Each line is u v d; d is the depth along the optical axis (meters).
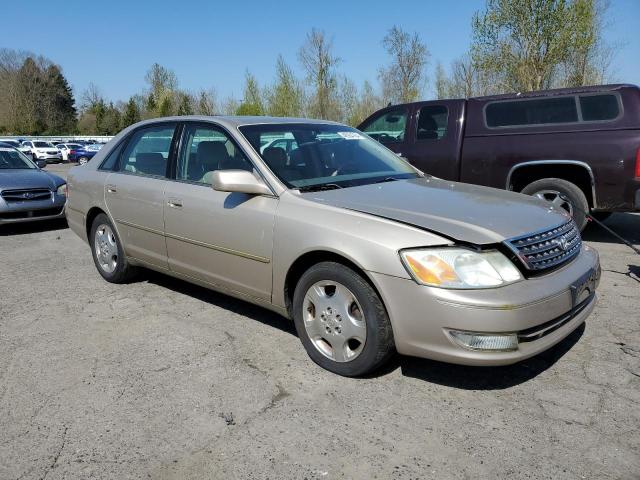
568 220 3.54
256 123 4.33
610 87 6.41
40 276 5.86
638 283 5.09
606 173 6.39
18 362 3.73
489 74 21.81
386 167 4.45
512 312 2.83
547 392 3.17
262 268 3.73
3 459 2.69
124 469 2.59
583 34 19.38
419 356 3.05
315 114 34.97
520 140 6.93
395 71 33.47
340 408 3.06
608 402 3.05
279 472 2.55
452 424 2.89
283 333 4.11
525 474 2.49
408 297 2.98
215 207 4.02
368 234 3.14
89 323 4.42
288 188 3.71
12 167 9.61
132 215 4.86
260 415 3.01
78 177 5.69
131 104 68.94
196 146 4.44
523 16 19.47
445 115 7.55
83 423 2.98
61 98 85.19
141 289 5.25
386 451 2.68
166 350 3.87
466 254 2.93
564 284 3.09
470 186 4.14
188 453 2.70
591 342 3.80
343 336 3.33
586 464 2.54
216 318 4.45
